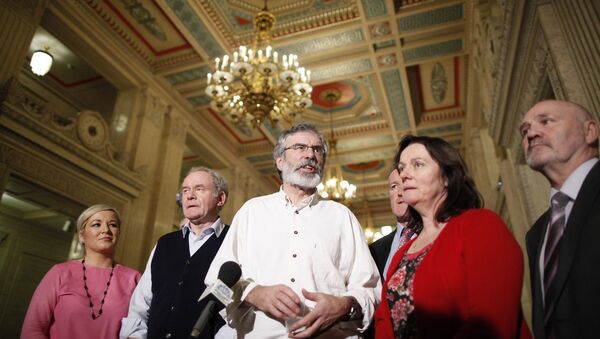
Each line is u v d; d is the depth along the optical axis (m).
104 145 7.23
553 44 3.39
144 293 2.51
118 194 7.50
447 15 7.32
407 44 8.00
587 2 2.90
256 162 12.96
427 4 7.12
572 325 1.26
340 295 1.89
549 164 1.50
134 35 8.04
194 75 8.96
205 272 2.38
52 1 6.65
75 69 9.24
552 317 1.37
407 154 1.85
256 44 6.85
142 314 2.47
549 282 1.43
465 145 11.16
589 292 1.22
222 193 2.80
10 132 5.57
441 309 1.43
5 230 9.27
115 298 2.65
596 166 1.39
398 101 9.83
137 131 8.28
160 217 8.36
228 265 1.71
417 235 1.91
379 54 8.23
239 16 7.54
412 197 1.77
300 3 7.25
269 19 6.68
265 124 10.91
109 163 7.19
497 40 5.43
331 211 2.17
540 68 4.08
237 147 12.31
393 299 1.68
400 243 2.49
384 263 2.66
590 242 1.28
